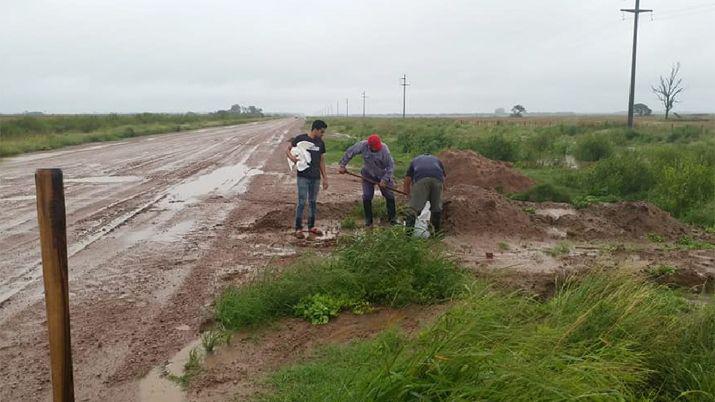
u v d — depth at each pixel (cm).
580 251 834
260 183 1562
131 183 1561
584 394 312
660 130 3669
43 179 290
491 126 5262
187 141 3612
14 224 996
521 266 740
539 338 380
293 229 956
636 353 398
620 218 1007
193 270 721
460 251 809
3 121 4178
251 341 504
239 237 905
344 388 339
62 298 300
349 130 4853
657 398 382
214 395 413
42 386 430
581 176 1445
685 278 690
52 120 4594
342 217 1044
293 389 411
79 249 830
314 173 892
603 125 4388
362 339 499
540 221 1002
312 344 495
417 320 533
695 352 408
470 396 305
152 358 474
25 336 520
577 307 461
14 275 700
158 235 921
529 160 1981
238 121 9344
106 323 547
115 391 422
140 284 665
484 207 946
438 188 852
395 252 598
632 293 479
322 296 567
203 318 558
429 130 3484
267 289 564
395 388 311
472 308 420
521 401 306
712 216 1077
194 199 1291
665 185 1245
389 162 916
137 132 4412
